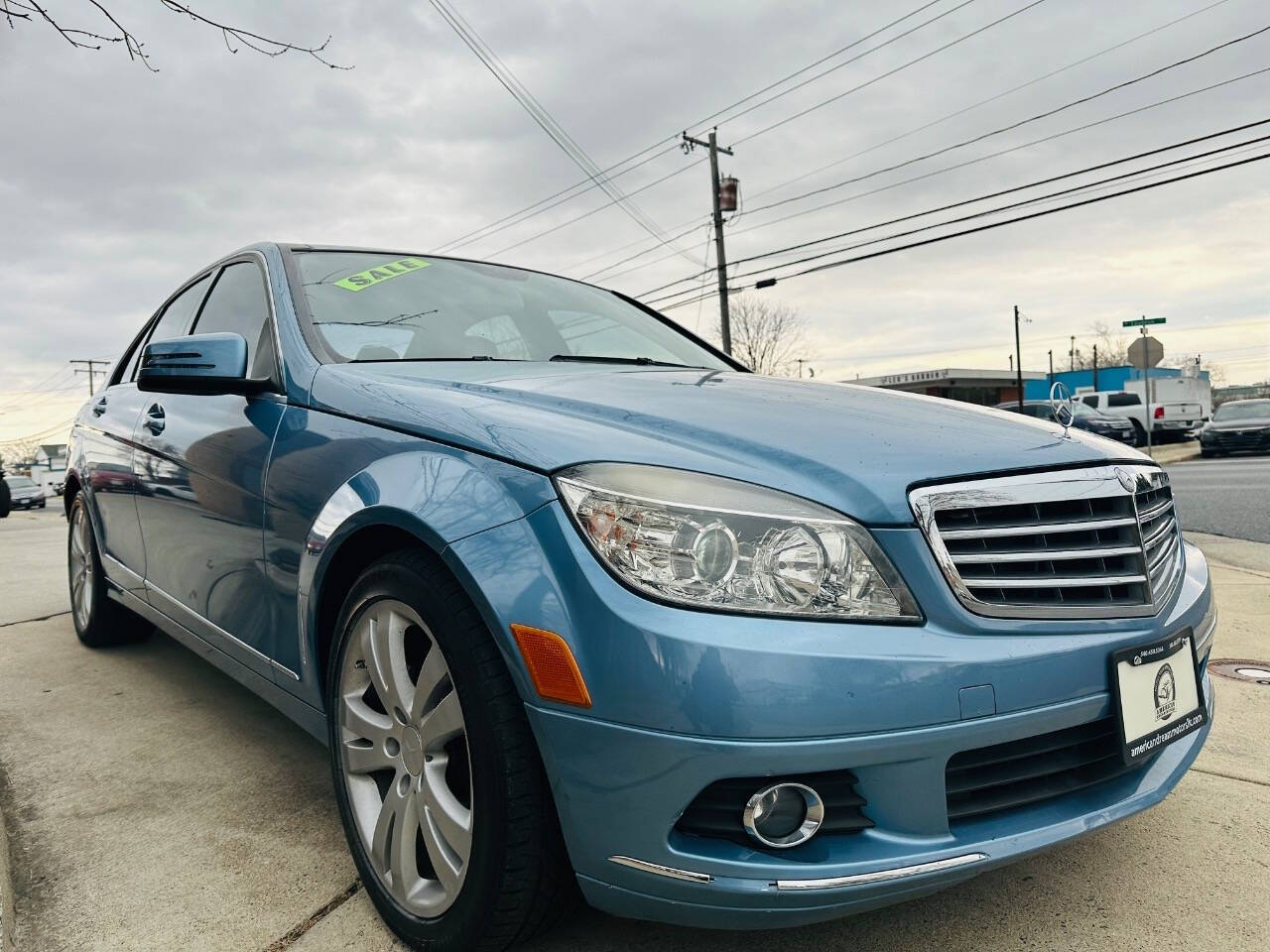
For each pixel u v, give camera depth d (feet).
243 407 7.69
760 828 4.59
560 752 4.69
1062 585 5.19
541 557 4.81
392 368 7.09
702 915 4.63
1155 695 5.49
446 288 9.11
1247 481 41.09
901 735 4.57
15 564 22.91
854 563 4.75
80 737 9.24
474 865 4.99
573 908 5.31
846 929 5.78
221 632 8.00
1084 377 162.50
